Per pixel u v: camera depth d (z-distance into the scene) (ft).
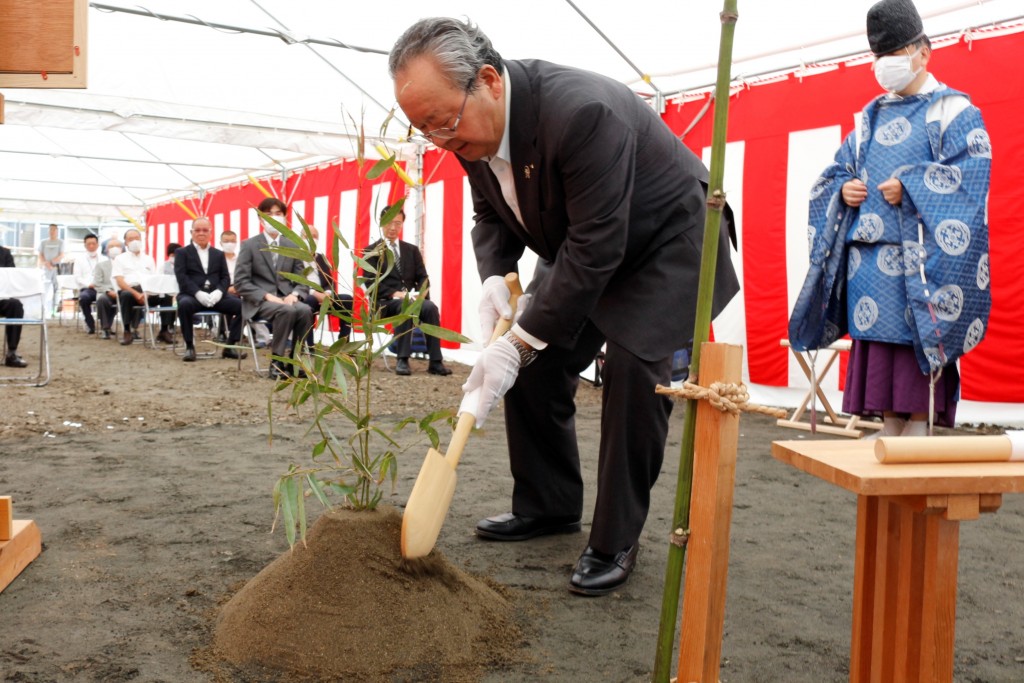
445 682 5.40
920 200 11.07
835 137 18.61
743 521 9.66
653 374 6.97
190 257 28.73
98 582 7.11
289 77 26.18
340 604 5.77
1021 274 16.16
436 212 29.53
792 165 19.36
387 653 5.59
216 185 45.24
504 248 8.09
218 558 7.80
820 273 12.19
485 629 6.10
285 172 37.83
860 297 11.61
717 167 3.76
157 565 7.57
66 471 11.43
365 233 26.40
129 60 25.08
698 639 3.95
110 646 5.84
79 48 6.99
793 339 12.48
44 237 65.51
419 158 29.78
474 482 11.28
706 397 3.81
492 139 6.31
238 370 25.17
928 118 11.43
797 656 5.99
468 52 5.83
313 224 35.37
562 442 8.54
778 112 19.60
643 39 19.84
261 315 24.08
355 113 29.09
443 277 29.43
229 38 23.44
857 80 18.28
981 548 8.72
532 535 8.71
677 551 3.99
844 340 17.34
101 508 9.50
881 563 4.23
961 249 10.89
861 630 4.42
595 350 8.21
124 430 14.88
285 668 5.49
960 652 6.10
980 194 10.98
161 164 41.78
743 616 6.74
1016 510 10.32
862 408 11.93
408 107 5.89
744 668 5.78
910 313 11.17
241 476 11.29
